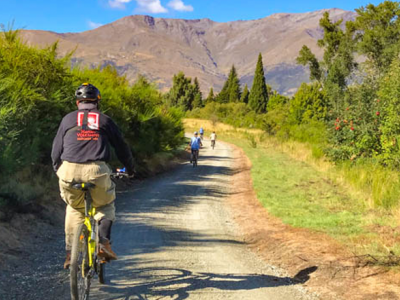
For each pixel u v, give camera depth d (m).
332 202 11.88
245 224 9.77
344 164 18.09
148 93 20.16
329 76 59.09
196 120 79.31
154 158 21.92
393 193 10.92
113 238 7.66
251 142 39.91
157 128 22.06
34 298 4.45
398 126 15.62
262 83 108.69
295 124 38.41
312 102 38.25
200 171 21.91
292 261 6.42
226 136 56.31
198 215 10.70
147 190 14.70
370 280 5.35
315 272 5.81
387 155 15.59
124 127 17.23
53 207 9.20
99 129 4.02
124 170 4.50
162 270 5.71
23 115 9.53
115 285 4.96
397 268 5.66
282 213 10.48
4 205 7.80
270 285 5.33
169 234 8.32
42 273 5.31
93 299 4.48
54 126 11.41
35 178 9.96
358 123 18.39
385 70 24.12
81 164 3.92
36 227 7.65
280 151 32.19
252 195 14.01
